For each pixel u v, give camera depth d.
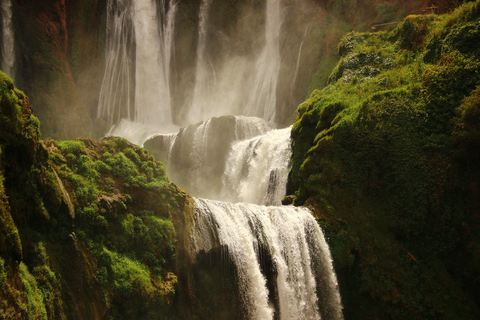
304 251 18.56
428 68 21.34
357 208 20.06
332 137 21.03
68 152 15.11
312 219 19.47
